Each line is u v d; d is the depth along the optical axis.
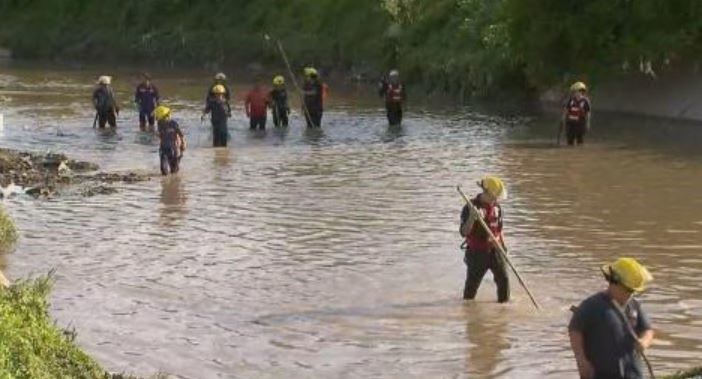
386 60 89.56
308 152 53.25
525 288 26.98
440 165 48.81
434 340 24.78
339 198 41.00
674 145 54.25
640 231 35.28
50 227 36.34
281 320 26.28
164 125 46.44
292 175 46.34
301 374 22.72
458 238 34.28
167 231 35.62
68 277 30.02
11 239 34.00
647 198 40.81
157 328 25.72
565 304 27.30
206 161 50.53
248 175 46.41
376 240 34.16
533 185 43.66
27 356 18.47
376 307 27.23
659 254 32.19
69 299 27.95
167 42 117.19
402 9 91.44
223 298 28.09
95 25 127.81
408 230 35.50
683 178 45.00
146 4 124.56
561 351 23.98
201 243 33.97
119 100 79.50
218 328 25.72
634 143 55.12
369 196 41.34
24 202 40.66
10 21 135.12
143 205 39.97
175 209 39.19
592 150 52.91
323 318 26.41
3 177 45.12
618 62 65.62
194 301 27.83
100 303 27.64
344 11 100.44
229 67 108.56
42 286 23.03
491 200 27.38
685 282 29.14
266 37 101.38
